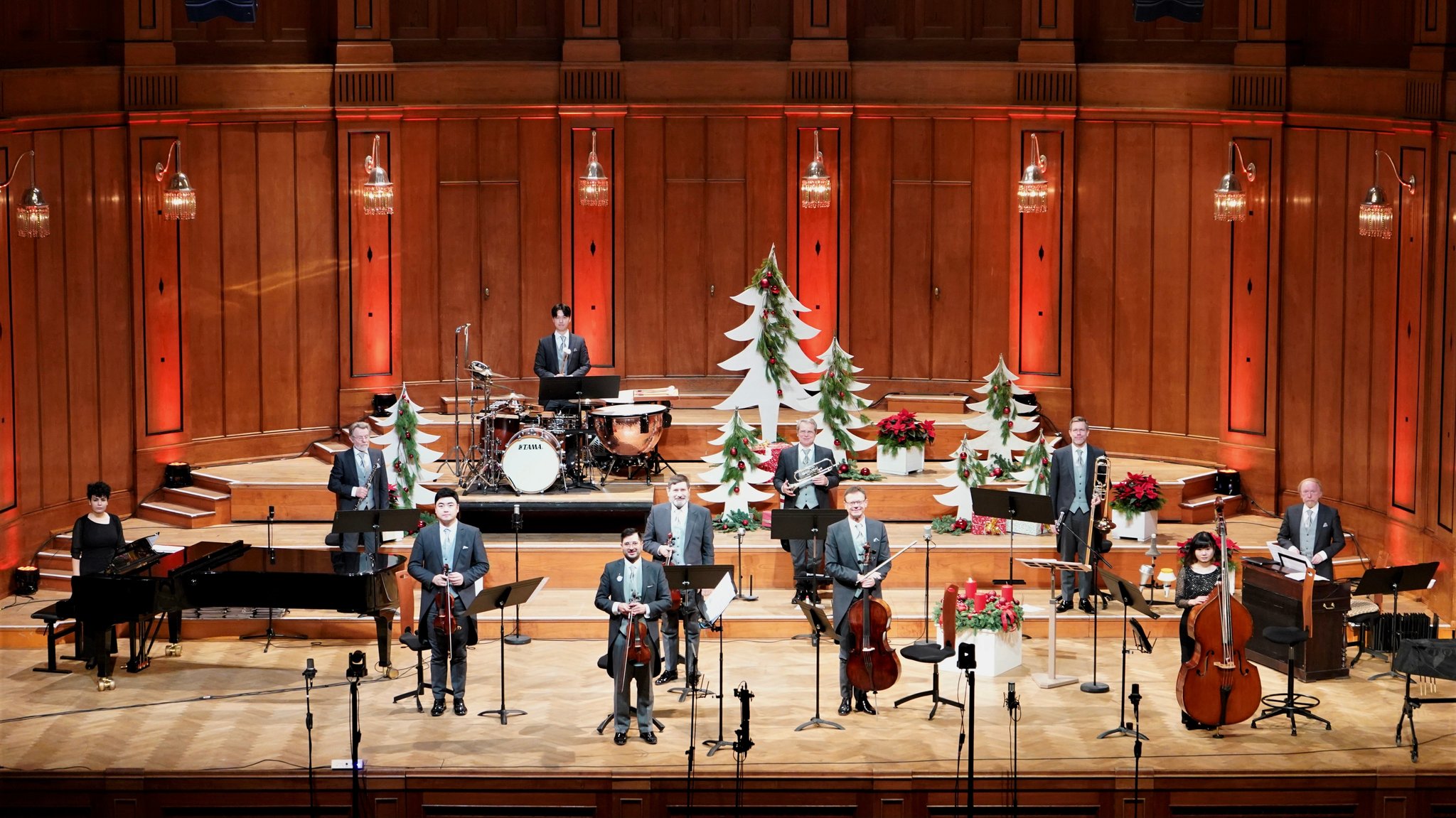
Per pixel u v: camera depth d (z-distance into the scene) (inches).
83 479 639.8
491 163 711.7
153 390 661.3
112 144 642.8
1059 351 706.8
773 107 710.5
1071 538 582.2
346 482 571.2
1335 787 473.7
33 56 622.8
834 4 705.0
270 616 577.6
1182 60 689.6
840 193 715.4
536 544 608.7
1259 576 553.0
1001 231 712.4
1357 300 629.9
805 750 482.9
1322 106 639.8
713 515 639.8
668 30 716.7
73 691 529.0
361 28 693.3
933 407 711.7
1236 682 493.0
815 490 588.1
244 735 494.3
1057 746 486.9
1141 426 701.9
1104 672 546.9
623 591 491.5
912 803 471.2
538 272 717.3
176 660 558.3
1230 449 676.7
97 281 639.1
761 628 578.9
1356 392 633.0
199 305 674.8
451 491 517.0
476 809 470.9
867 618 500.4
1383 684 540.1
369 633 579.5
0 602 591.5
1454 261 574.2
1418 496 598.2
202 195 671.1
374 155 696.4
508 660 558.6
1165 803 472.7
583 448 638.5
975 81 703.1
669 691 529.3
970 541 619.8
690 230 720.3
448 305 716.0
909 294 721.6
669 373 726.5
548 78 706.8
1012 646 549.6
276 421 695.7
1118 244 697.0
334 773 468.8
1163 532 641.0
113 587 519.5
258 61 689.0
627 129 713.6
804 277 720.3
